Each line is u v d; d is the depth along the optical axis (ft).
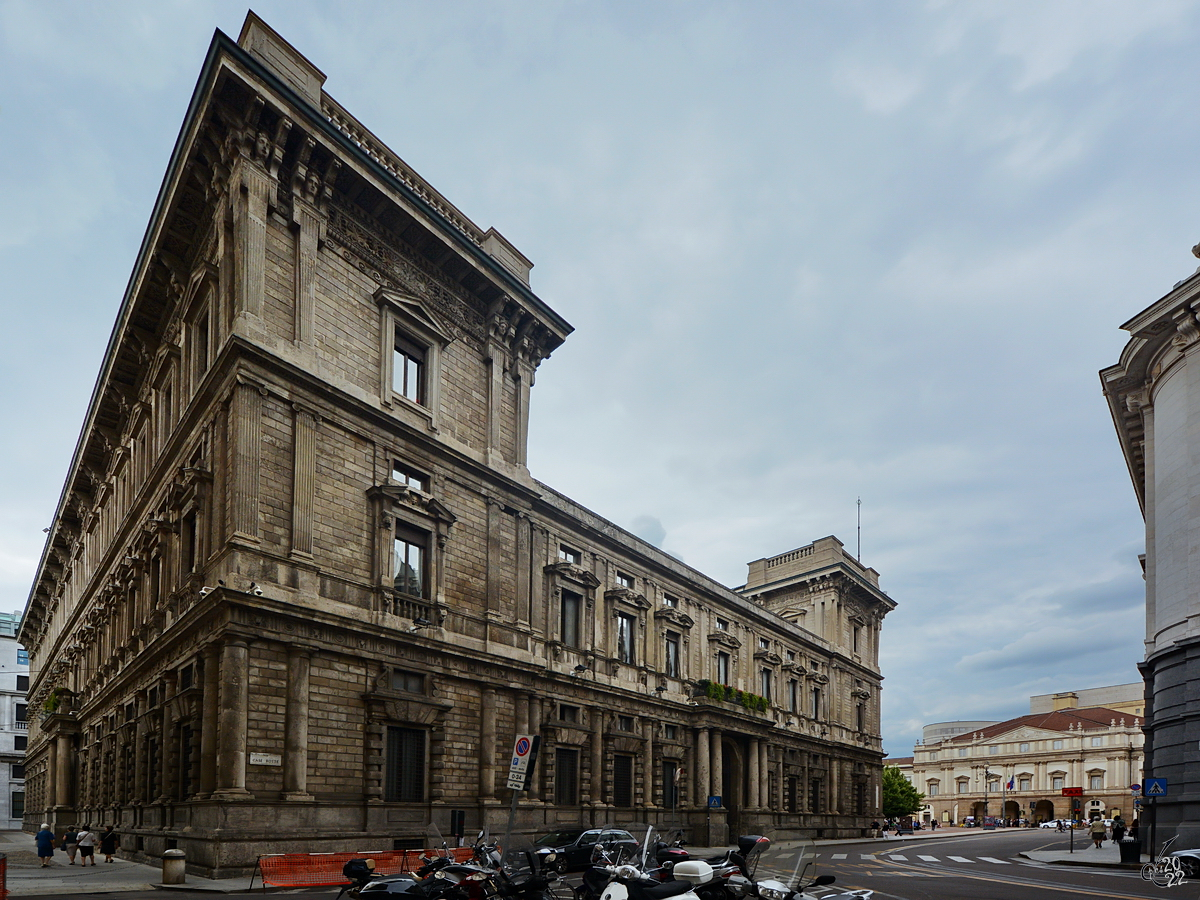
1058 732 468.34
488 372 128.16
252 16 100.73
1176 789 114.83
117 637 142.92
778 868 37.78
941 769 515.91
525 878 43.39
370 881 45.14
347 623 94.94
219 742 84.12
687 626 169.37
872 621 269.85
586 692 135.85
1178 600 121.90
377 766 96.37
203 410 102.17
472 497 119.96
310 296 100.63
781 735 198.70
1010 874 97.81
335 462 99.86
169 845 94.27
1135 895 70.69
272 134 98.48
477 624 116.37
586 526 144.05
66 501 204.95
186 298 114.83
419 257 118.73
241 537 88.02
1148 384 135.85
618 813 139.13
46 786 197.36
